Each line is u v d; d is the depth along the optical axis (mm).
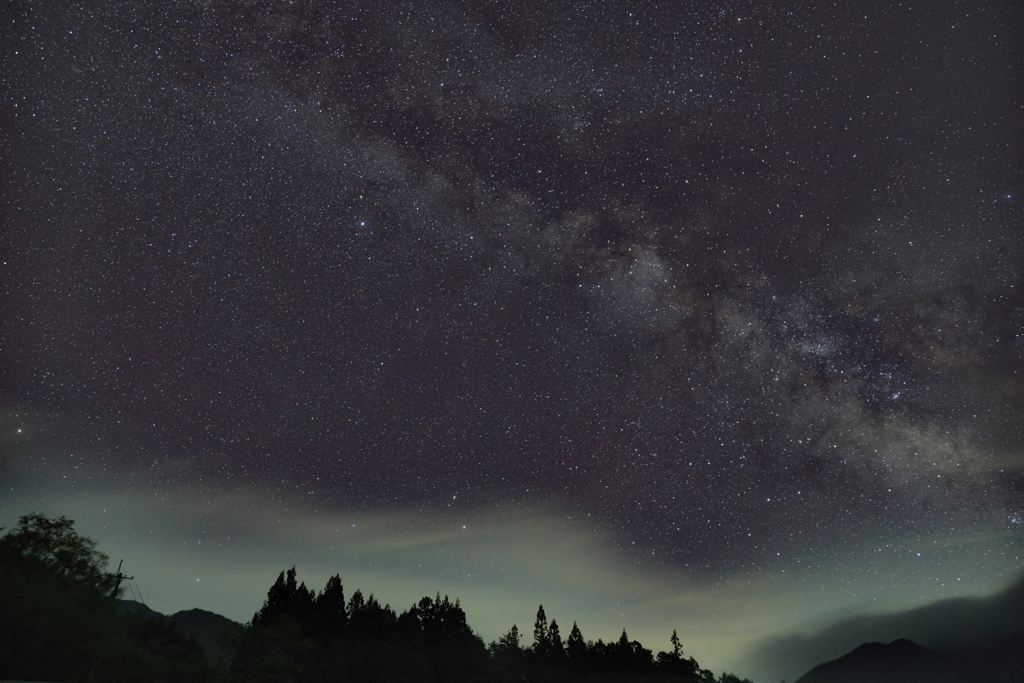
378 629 45812
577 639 54188
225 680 29219
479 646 48656
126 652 28188
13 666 25031
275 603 46656
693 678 52906
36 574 28547
